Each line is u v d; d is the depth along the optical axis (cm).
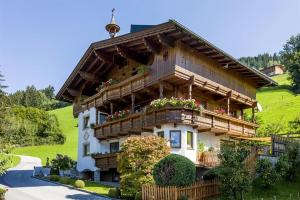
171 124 2666
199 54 2920
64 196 2430
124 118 3069
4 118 2439
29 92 13075
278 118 5959
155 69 2841
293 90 9069
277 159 2497
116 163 3117
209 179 2195
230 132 3089
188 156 2650
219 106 3491
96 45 3238
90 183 3116
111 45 3086
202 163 2747
